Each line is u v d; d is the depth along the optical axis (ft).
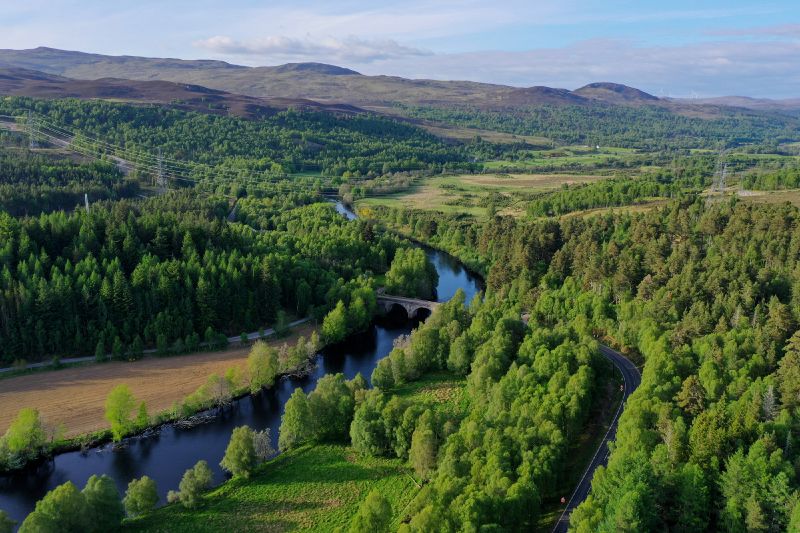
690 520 308.19
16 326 615.16
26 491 433.89
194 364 637.71
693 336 536.83
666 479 322.34
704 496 308.60
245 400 574.56
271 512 399.65
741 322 543.80
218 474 452.35
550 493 375.45
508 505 329.72
